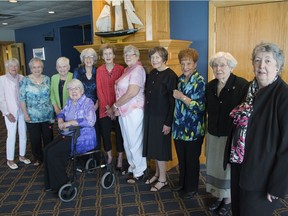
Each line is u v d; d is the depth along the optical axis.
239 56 3.23
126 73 2.85
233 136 1.64
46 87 3.43
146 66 3.24
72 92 2.79
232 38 3.23
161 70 2.69
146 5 3.21
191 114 2.43
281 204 2.53
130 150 2.94
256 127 1.44
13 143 3.57
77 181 3.14
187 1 3.41
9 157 3.58
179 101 2.52
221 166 2.25
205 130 2.54
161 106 2.66
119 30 3.44
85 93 3.18
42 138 3.68
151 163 3.40
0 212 2.54
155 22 3.27
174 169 3.40
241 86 2.05
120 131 3.25
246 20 3.12
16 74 3.50
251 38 3.13
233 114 1.62
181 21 3.49
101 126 3.20
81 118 2.77
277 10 2.96
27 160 3.78
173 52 3.12
